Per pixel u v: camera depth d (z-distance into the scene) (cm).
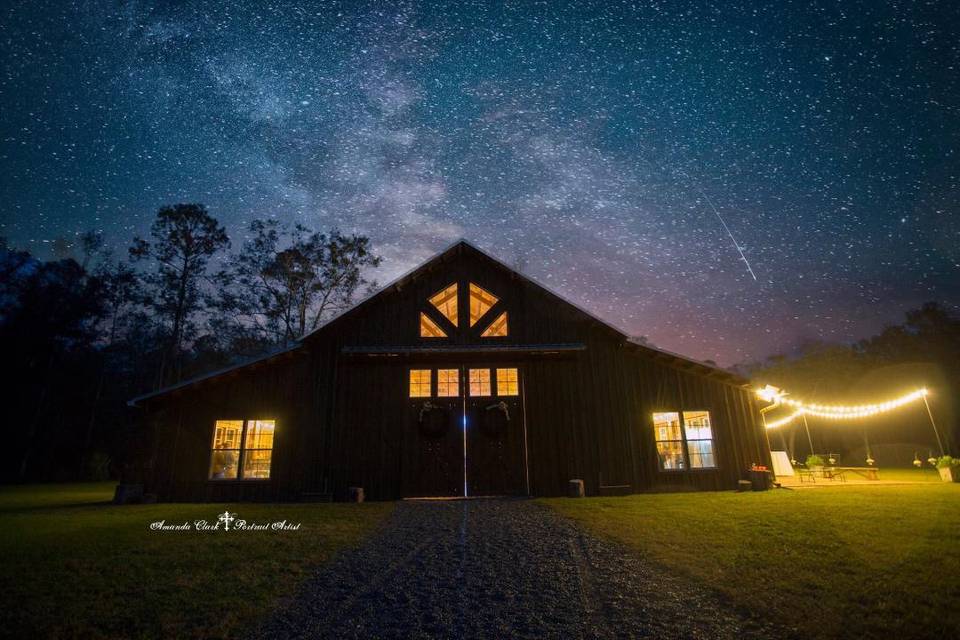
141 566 587
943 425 3033
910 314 3581
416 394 1394
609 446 1348
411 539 730
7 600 476
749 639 385
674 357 1391
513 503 1126
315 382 1373
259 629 413
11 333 2856
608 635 397
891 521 753
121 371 3416
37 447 2869
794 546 629
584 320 1441
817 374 3741
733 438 1370
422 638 397
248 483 1286
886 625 397
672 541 679
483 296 1477
